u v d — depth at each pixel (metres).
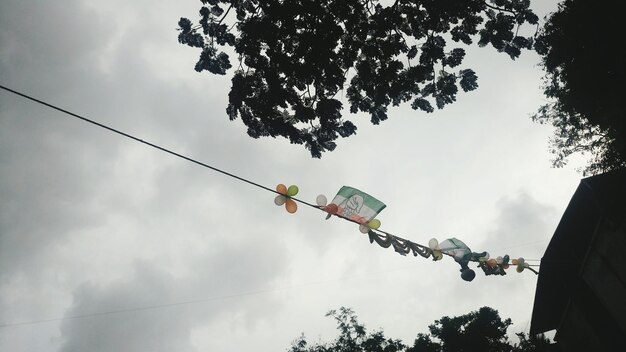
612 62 6.70
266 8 5.50
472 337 27.48
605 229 8.23
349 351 31.34
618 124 7.79
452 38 6.62
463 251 6.38
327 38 5.52
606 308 8.59
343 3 5.71
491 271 6.80
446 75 6.78
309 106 6.07
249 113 6.21
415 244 5.80
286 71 5.68
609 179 7.95
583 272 9.13
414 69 6.56
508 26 6.54
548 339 13.26
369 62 6.32
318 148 6.57
